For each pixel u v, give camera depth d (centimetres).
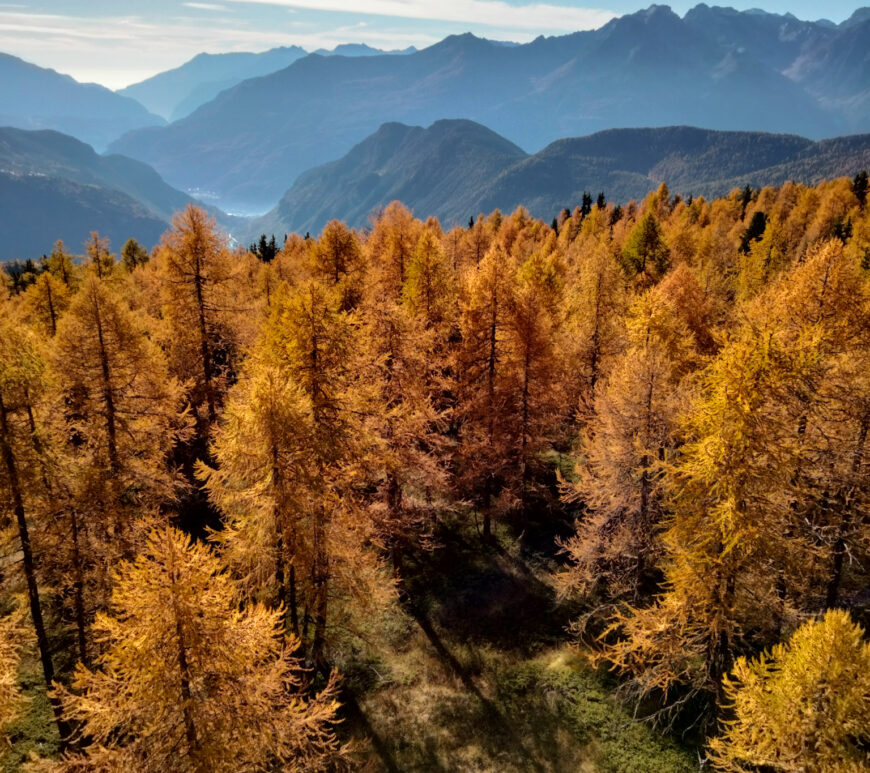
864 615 1881
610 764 1680
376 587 1845
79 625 1884
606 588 2311
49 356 1956
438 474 2364
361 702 1944
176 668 1063
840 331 1783
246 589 1666
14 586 1780
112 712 1071
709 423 1523
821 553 1596
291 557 1611
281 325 1788
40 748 1778
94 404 2025
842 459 1655
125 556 1864
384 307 2284
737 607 1517
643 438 1969
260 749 1169
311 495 1609
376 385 2089
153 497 2156
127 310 2155
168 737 1079
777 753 1152
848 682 1085
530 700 1925
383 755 1742
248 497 1561
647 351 2038
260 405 1477
